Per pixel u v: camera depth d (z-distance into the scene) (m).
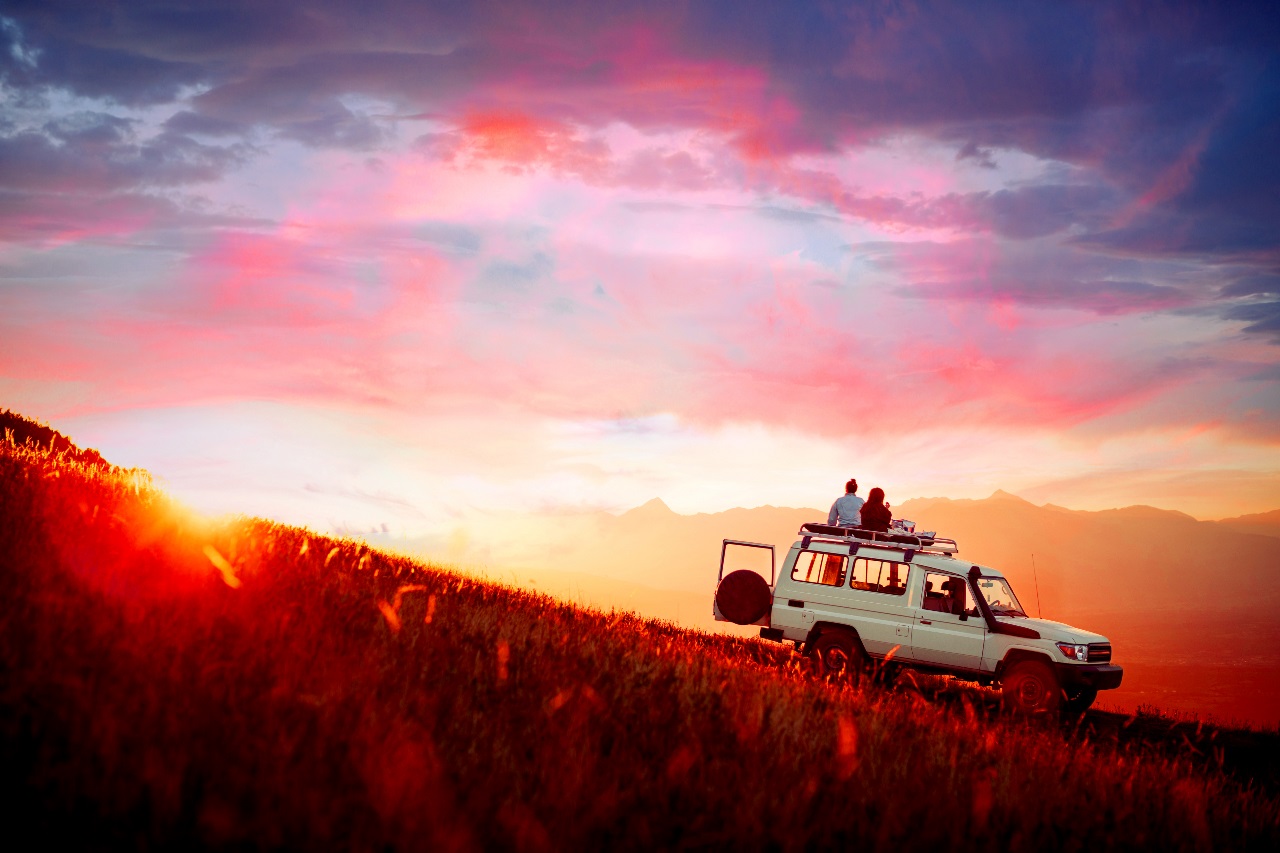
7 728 3.57
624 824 4.17
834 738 6.36
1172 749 11.21
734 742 5.66
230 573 5.77
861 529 14.35
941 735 7.33
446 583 11.09
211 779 3.57
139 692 4.16
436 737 4.75
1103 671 12.82
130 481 10.30
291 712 4.40
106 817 3.22
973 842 4.77
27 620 4.64
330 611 6.61
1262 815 6.98
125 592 5.62
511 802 4.05
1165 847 5.64
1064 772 6.96
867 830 4.58
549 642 7.78
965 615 13.18
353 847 3.29
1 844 3.00
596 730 5.34
